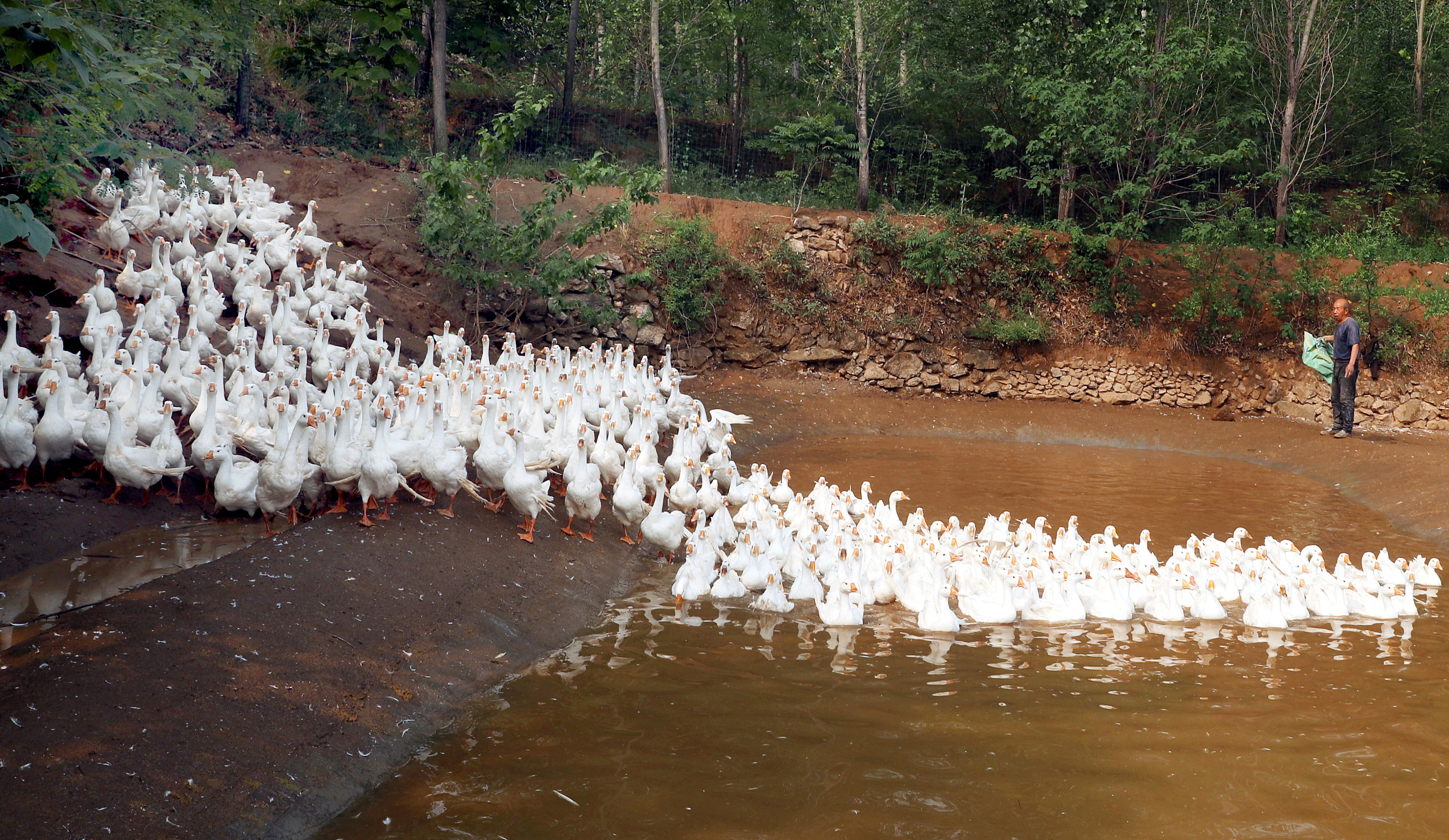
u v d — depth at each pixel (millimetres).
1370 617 11289
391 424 12492
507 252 22031
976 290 28047
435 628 8742
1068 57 27891
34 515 10023
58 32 4902
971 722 7750
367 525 10297
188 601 7867
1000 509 16062
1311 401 26000
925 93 33312
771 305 27078
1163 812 6297
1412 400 25344
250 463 10938
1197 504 16891
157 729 6223
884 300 27688
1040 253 28078
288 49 27828
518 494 11219
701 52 35406
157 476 10656
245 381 12797
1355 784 6750
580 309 23781
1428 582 12633
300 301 16812
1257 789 6656
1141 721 7863
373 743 6930
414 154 28109
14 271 13656
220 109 25141
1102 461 21219
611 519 13461
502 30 33719
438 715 7617
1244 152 27078
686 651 9406
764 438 22000
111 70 7961
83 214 16516
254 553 9094
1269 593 10906
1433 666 9375
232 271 16531
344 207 23344
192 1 13102
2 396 10836
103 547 9906
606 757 6961
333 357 15484
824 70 33125
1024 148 33344
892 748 7215
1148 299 27734
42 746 5805
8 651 7070
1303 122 33469
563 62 37500
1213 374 26812
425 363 16406
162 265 15008
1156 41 29594
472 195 23625
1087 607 11227
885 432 23969
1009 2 29750
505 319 23875
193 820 5609
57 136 9078
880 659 9336
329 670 7508
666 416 18266
